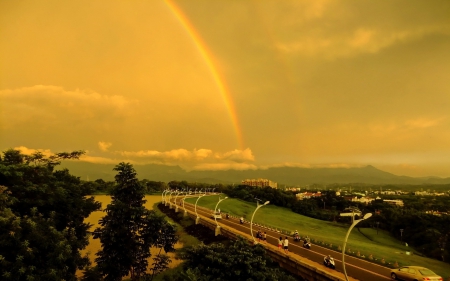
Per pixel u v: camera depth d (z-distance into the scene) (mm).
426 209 149500
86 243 28531
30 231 19797
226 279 24016
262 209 131625
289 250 41844
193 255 26516
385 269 32719
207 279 23141
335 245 48188
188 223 80062
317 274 30922
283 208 147250
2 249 17688
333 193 181250
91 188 35062
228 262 24500
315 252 41344
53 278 18125
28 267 17641
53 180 29578
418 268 26750
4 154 27859
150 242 24859
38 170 28094
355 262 36125
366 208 148250
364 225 117188
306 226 102688
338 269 31906
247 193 156250
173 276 26938
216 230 60906
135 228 25078
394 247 80688
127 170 25812
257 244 30406
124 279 34312
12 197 21969
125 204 24688
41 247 19344
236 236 52625
